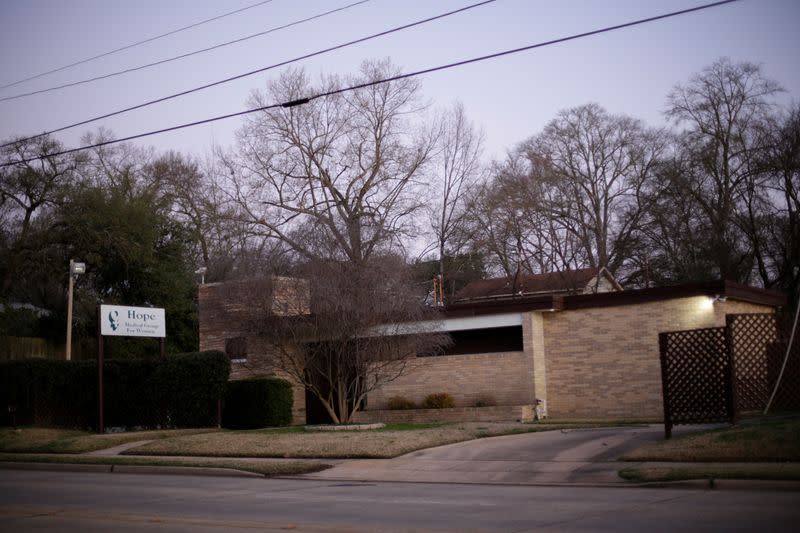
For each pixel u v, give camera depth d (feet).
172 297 152.15
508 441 64.39
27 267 142.82
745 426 54.29
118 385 95.30
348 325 78.64
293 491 47.70
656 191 165.48
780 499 37.42
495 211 166.81
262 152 152.56
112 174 175.32
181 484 52.75
